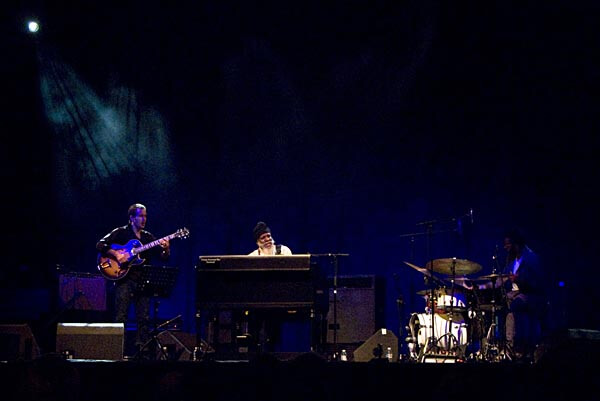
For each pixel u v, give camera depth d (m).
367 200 13.52
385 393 5.50
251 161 14.16
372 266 13.38
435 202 13.07
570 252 11.97
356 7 13.45
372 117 13.57
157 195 14.34
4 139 13.52
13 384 3.89
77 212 13.91
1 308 11.42
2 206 13.45
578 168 12.02
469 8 12.77
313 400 4.10
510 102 12.63
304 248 13.75
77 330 8.41
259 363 4.32
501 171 12.62
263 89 14.09
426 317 10.18
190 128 14.37
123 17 13.61
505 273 9.94
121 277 9.10
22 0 13.01
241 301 7.91
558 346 4.00
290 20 13.75
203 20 13.76
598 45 11.76
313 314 7.84
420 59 13.20
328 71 13.82
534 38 12.34
